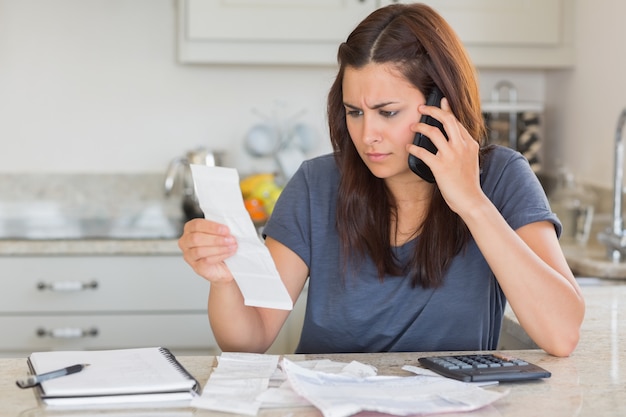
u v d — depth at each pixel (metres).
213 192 1.44
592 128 3.59
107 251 3.25
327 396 1.29
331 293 1.80
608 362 1.55
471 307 1.74
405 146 1.60
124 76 3.88
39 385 1.36
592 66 3.57
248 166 3.95
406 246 1.75
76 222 3.83
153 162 3.91
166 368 1.43
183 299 3.29
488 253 1.56
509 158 1.80
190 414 1.27
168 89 3.90
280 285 1.42
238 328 1.66
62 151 3.87
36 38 3.83
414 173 1.68
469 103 1.65
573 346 1.59
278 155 3.84
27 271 3.25
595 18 3.53
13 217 3.84
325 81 3.93
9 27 3.81
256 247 1.42
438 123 1.58
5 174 3.84
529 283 1.55
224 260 1.47
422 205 1.75
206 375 1.46
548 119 4.04
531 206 1.71
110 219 3.87
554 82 3.96
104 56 3.86
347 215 1.76
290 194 1.87
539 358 1.58
